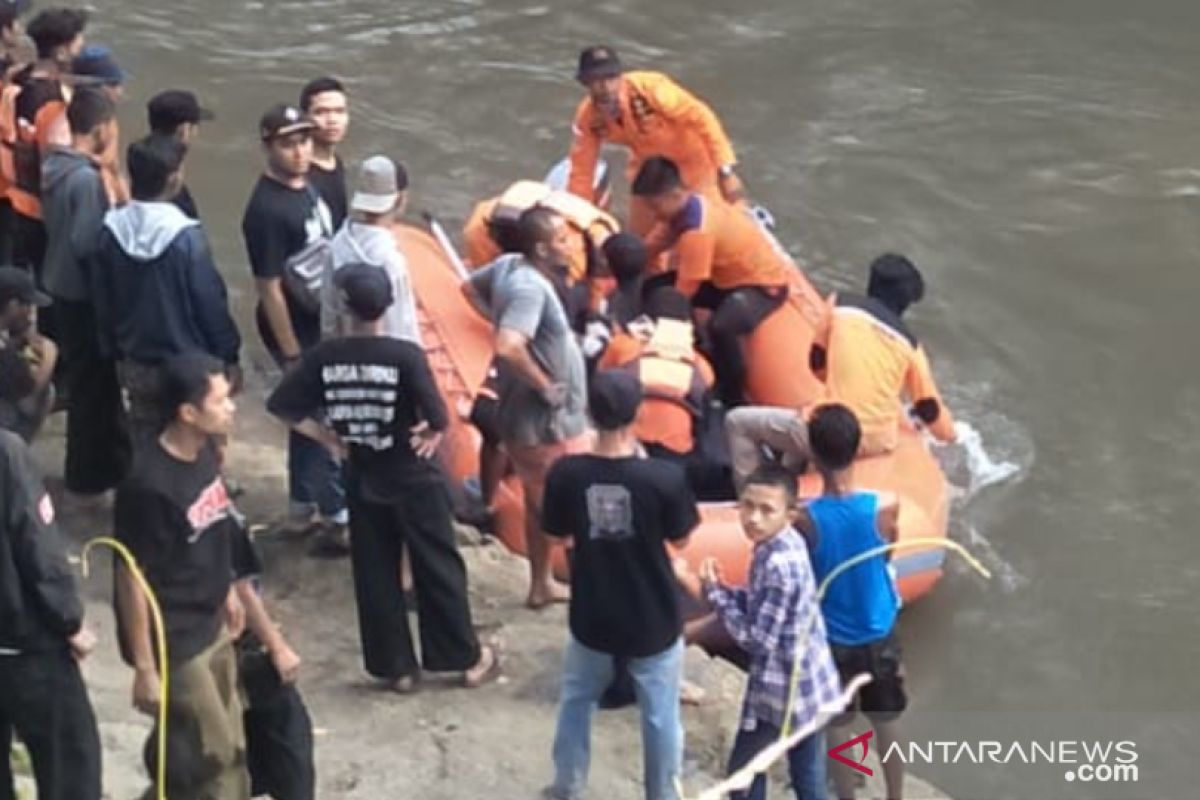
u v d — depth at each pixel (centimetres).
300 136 2197
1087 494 2884
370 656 2064
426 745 2011
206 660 1630
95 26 4059
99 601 2205
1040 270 3431
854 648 1833
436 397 1933
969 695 2511
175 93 2197
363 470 1972
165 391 1583
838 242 3509
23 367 2145
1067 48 4103
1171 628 2622
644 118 2828
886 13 4197
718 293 2791
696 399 2520
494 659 2133
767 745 1775
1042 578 2708
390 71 3969
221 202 3538
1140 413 3069
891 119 3862
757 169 3703
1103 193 3644
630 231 2738
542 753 2005
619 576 1761
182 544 1599
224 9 4144
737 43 4094
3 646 1570
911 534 2527
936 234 3528
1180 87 3994
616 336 2555
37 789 1633
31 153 2445
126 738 1942
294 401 1941
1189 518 2841
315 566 2319
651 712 1809
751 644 1755
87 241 2195
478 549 2425
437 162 3712
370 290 1889
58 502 2378
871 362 2436
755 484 1722
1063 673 2550
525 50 4053
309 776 1752
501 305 2127
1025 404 3086
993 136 3812
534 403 2142
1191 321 3297
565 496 1748
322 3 4178
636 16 4166
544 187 2820
